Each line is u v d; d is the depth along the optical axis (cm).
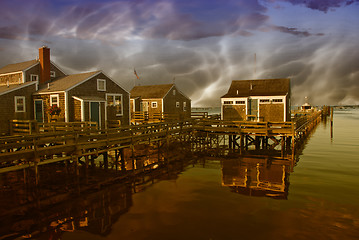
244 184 1216
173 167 1559
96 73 2378
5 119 2138
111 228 790
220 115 3297
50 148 1034
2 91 2136
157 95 4350
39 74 2917
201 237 737
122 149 1448
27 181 1105
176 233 760
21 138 945
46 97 2280
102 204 978
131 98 4169
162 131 1755
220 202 995
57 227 798
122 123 2628
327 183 1209
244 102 3306
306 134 2977
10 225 810
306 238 727
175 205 970
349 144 2359
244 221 834
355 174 1352
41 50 2719
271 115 3231
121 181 1270
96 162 1634
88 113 2203
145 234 756
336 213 886
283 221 830
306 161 1672
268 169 1488
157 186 1193
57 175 1314
